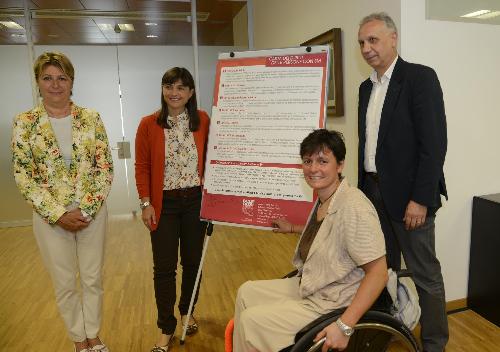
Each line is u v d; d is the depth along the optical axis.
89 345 2.04
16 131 1.81
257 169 2.03
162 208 2.10
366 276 1.35
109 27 4.99
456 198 2.38
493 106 2.39
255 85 2.06
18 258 3.86
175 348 2.22
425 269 1.91
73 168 1.90
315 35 3.41
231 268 3.37
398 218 1.90
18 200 5.08
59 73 1.79
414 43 2.21
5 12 4.73
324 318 1.32
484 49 2.33
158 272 2.14
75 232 1.96
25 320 2.61
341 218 1.42
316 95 1.95
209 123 2.24
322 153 1.50
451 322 2.33
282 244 3.94
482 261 2.35
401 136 1.84
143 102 5.25
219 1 4.93
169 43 5.15
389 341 1.44
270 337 1.39
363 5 2.64
